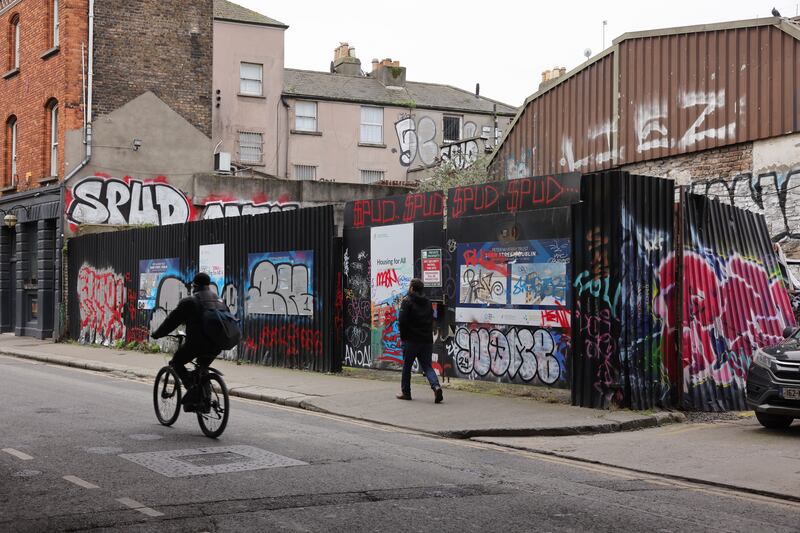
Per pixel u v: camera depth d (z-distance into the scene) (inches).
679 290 469.4
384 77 1807.3
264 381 581.9
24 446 339.6
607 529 231.6
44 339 1053.2
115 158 1052.5
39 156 1093.8
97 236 955.3
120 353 834.8
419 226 570.9
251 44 1633.9
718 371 486.3
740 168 711.7
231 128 1606.8
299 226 660.7
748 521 246.2
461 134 1796.3
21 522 230.2
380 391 521.0
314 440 367.2
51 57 1069.8
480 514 244.5
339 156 1691.7
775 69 683.4
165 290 827.4
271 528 226.7
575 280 461.1
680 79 761.6
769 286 551.5
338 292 630.5
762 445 365.4
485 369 522.0
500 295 512.4
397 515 241.6
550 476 303.9
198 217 1097.4
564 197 479.2
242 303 724.0
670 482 301.0
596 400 448.8
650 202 458.9
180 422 411.5
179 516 237.0
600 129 845.8
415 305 481.7
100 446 341.4
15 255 1165.7
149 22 1081.4
